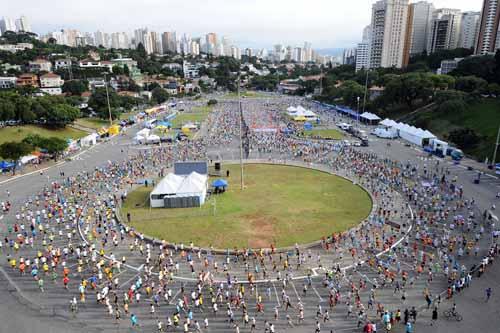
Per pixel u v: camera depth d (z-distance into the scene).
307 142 96.75
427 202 54.41
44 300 32.47
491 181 64.31
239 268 37.75
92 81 189.75
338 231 45.69
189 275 36.56
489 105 100.62
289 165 76.50
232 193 60.00
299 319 29.80
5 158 70.81
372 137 104.75
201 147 92.50
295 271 37.03
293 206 54.03
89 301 32.41
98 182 65.75
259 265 38.19
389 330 28.06
